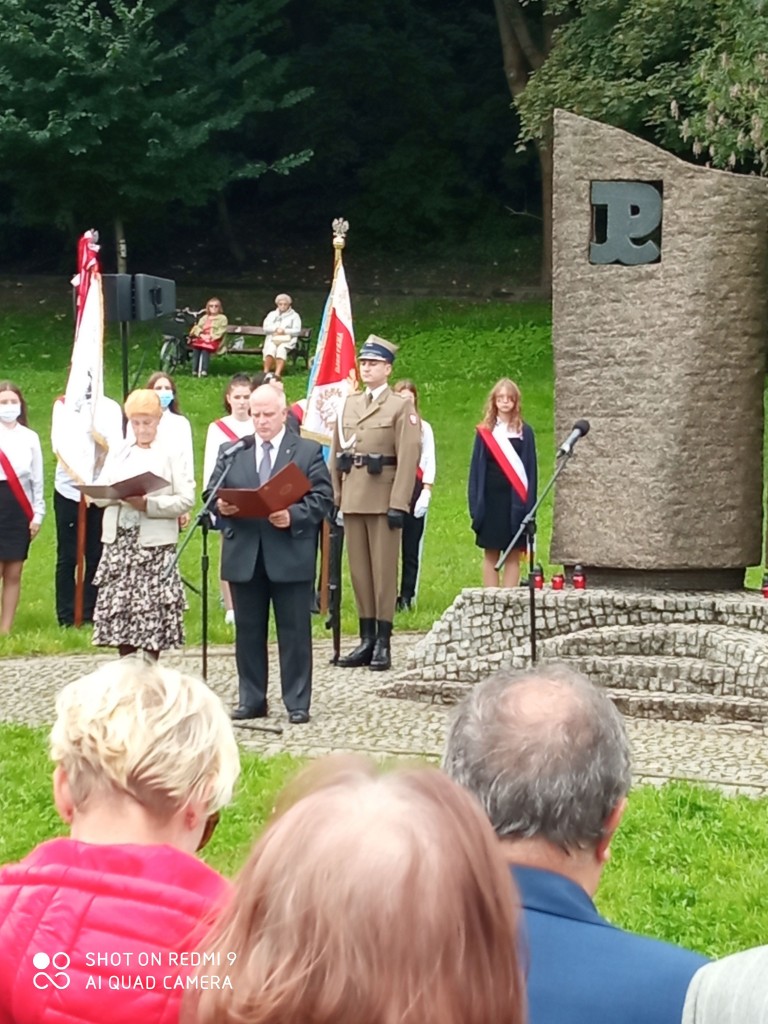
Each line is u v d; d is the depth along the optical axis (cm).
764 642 1175
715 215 1230
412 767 254
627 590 1264
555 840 340
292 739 1086
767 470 2420
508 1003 237
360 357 1350
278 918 237
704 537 1254
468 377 3256
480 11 4522
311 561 1131
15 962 310
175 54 3697
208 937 253
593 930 326
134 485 1105
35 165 3800
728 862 778
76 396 1551
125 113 3672
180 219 4356
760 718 1135
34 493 1521
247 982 236
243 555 1126
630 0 3009
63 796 351
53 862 325
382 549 1330
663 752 1045
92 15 3641
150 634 1137
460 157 4488
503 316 3669
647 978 315
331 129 4394
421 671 1232
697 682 1172
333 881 236
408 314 3747
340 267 1641
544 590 1259
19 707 1206
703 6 2833
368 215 4441
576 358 1270
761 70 2255
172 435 1159
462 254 4381
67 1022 303
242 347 3272
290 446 1134
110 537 1148
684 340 1239
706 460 1251
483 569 1708
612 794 346
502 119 4394
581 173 1256
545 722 346
